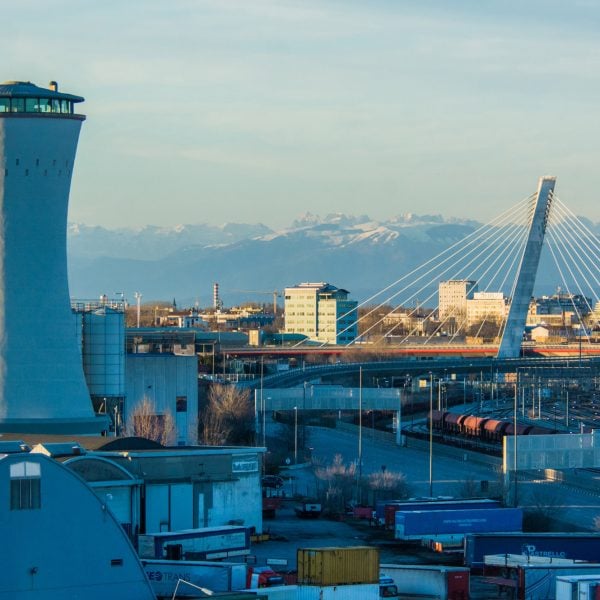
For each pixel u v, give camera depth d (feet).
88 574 650.84
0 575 628.69
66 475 647.15
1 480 629.51
